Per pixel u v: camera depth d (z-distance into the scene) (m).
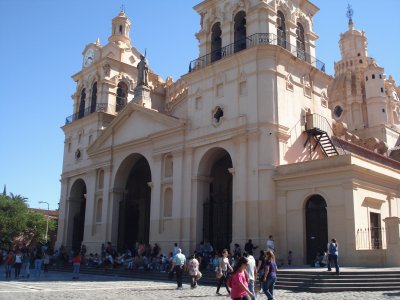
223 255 16.12
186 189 29.52
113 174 36.72
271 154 25.70
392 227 20.59
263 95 26.80
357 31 73.75
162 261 26.17
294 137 27.77
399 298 13.73
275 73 27.33
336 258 17.50
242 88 27.97
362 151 35.59
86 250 37.06
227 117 28.16
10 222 62.44
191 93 31.17
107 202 36.47
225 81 28.95
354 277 17.22
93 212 37.78
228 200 28.52
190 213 28.77
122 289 18.11
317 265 22.08
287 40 30.30
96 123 40.38
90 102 42.56
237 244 23.92
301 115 28.83
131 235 38.53
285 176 24.77
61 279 24.42
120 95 42.22
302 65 29.58
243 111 27.34
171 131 31.30
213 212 28.95
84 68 44.00
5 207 64.25
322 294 15.34
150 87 42.31
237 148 26.91
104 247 34.09
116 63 41.88
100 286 19.66
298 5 32.38
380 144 42.91
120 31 44.81
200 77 30.73
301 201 24.17
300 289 16.70
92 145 39.00
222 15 31.20
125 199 36.88
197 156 29.47
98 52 43.38
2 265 42.59
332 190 23.08
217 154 29.53
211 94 29.69
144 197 39.97
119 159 36.47
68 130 44.31
